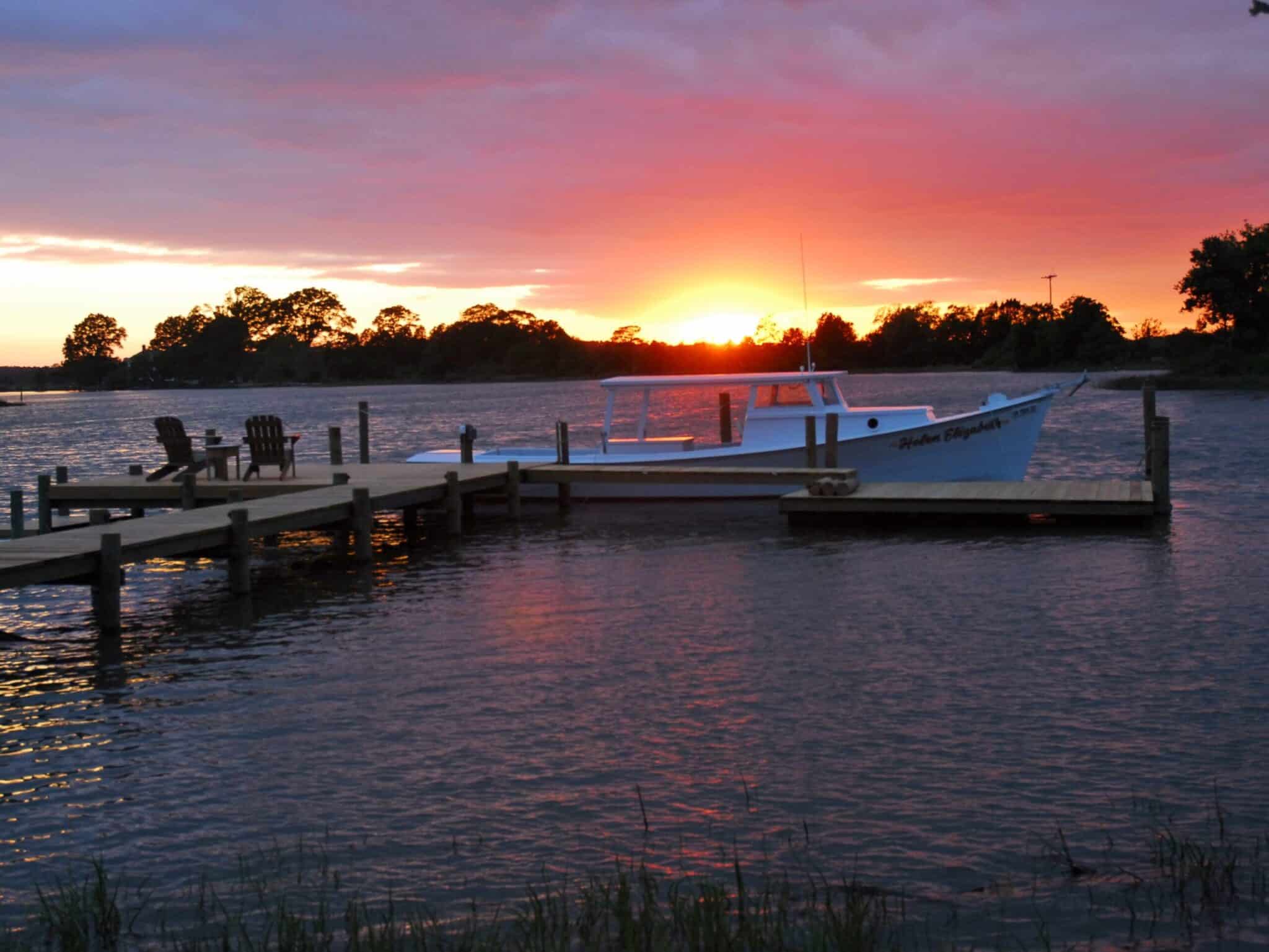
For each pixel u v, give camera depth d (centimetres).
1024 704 977
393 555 1878
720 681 1068
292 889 682
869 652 1155
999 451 2373
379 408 8794
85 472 3825
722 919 581
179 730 976
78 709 1043
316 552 1922
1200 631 1209
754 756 871
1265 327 9906
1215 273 9969
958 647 1166
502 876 692
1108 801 771
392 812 788
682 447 2481
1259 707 958
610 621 1329
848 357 15538
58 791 843
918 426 2323
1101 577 1502
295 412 9094
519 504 2284
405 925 630
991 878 667
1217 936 595
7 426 7588
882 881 668
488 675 1110
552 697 1029
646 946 573
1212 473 2770
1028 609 1329
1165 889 644
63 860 731
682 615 1349
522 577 1631
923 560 1669
